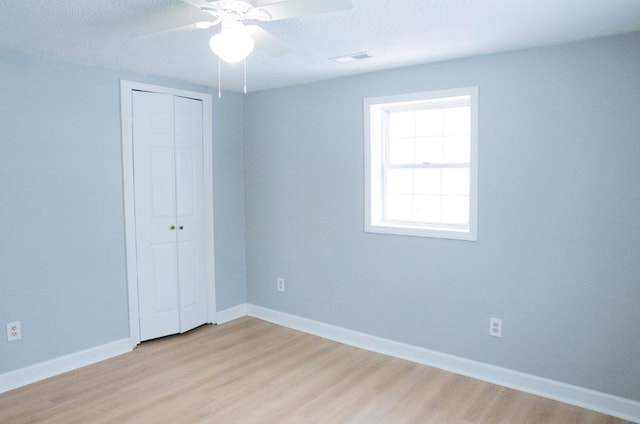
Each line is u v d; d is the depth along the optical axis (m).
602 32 2.53
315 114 3.92
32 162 3.07
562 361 2.86
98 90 3.39
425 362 3.42
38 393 2.94
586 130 2.70
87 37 2.60
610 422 2.61
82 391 2.97
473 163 3.10
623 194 2.61
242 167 4.52
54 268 3.21
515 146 2.95
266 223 4.39
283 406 2.79
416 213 3.60
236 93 4.42
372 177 3.63
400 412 2.71
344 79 3.71
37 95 3.08
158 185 3.81
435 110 3.46
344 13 2.19
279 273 4.32
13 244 3.01
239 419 2.63
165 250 3.90
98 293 3.46
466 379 3.16
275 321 4.39
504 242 3.03
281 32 2.49
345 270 3.84
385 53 2.96
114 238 3.54
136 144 3.65
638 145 2.56
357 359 3.52
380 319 3.66
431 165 3.46
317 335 4.05
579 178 2.74
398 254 3.52
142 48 2.84
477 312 3.17
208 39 2.62
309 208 4.04
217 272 4.34
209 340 3.91
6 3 2.04
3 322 2.97
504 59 2.94
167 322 3.95
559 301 2.85
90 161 3.37
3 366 2.98
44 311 3.17
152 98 3.72
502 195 3.01
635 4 2.09
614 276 2.67
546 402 2.84
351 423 2.59
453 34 2.54
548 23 2.37
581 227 2.75
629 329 2.64
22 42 2.71
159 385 3.06
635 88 2.55
